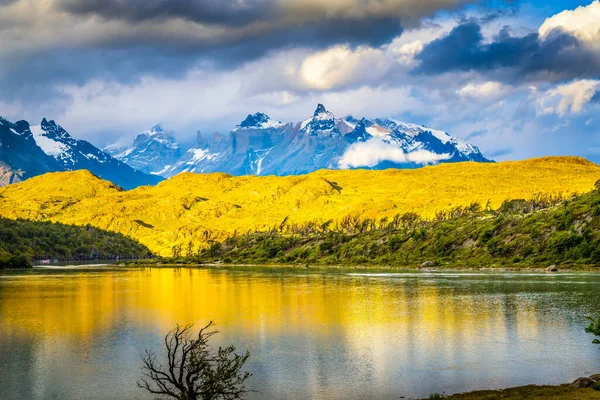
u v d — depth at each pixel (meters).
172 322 111.75
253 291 164.38
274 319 112.44
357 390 64.56
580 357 75.88
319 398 62.12
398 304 128.88
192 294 159.62
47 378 73.44
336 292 156.62
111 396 65.88
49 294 164.75
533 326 97.50
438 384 65.56
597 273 193.62
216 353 83.56
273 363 77.38
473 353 79.50
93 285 194.62
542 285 158.38
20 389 68.94
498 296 137.50
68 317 119.56
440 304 127.00
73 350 88.31
